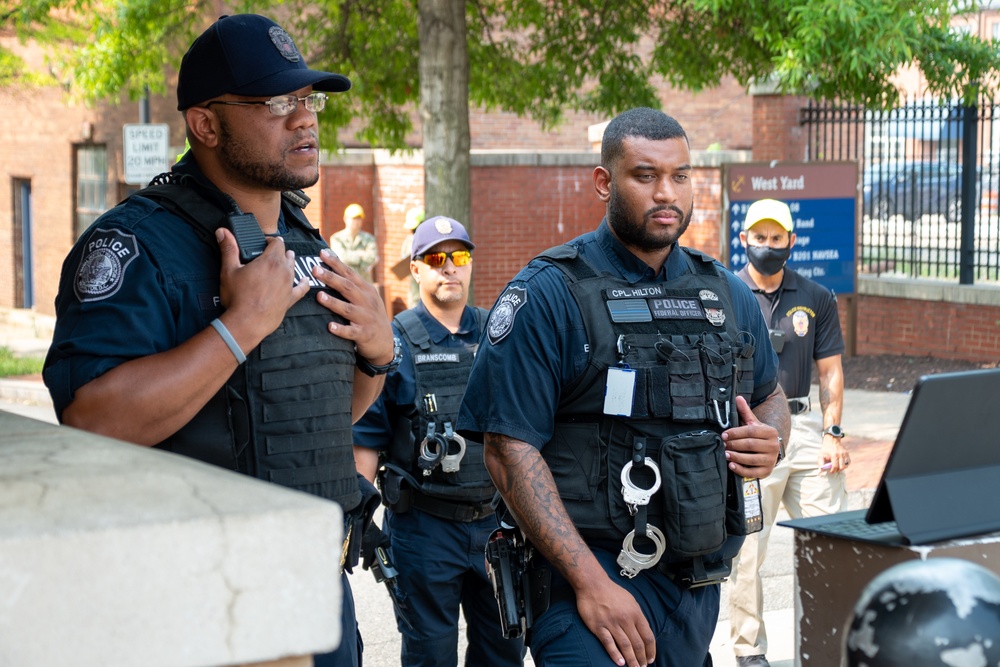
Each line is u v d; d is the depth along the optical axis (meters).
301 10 12.38
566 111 23.58
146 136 13.13
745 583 4.86
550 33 12.18
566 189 15.69
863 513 2.16
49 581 1.02
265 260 2.40
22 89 18.27
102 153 19.09
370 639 5.71
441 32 10.08
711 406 3.05
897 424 10.19
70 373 2.29
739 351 3.17
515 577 3.10
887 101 11.00
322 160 16.09
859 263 13.96
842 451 5.32
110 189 18.92
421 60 10.16
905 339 13.26
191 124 2.56
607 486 3.00
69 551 1.03
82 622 1.04
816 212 11.53
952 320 12.81
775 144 14.06
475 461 4.25
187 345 2.31
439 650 4.32
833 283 11.74
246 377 2.46
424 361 4.31
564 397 3.04
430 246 4.41
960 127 13.25
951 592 1.22
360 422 4.30
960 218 13.21
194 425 2.44
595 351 3.01
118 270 2.38
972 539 1.92
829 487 5.32
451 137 10.16
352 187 16.34
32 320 20.11
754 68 11.48
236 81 2.49
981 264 13.33
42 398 13.36
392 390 4.28
